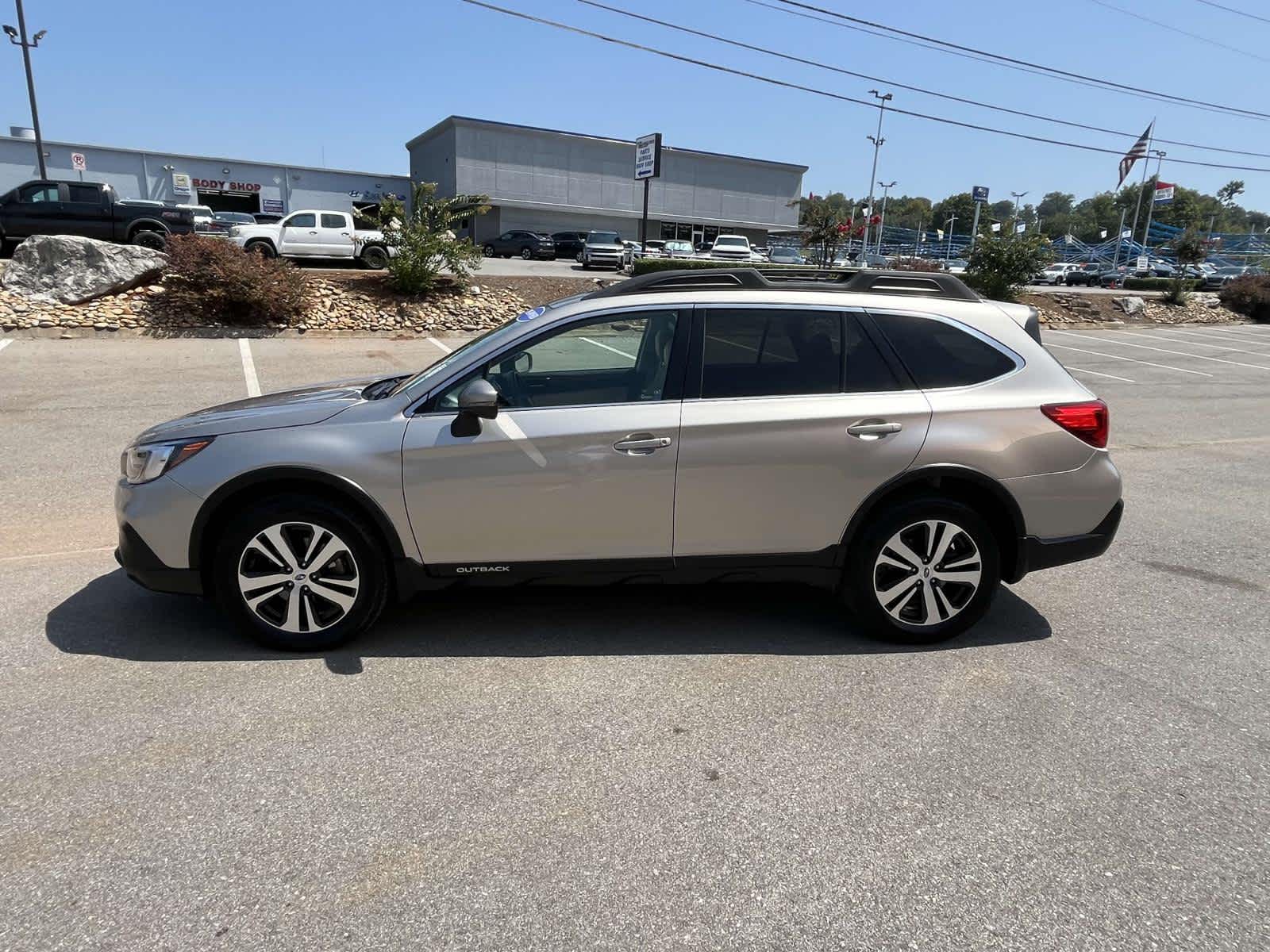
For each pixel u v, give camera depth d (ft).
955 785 9.64
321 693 11.44
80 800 9.06
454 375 12.48
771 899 7.82
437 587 12.64
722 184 200.23
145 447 12.37
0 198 61.93
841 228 101.40
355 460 11.98
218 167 164.55
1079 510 13.05
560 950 7.18
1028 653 13.15
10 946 7.07
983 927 7.51
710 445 12.27
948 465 12.55
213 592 12.68
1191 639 13.84
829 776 9.78
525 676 12.05
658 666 12.42
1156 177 185.06
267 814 8.90
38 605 14.24
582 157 181.57
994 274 88.79
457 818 8.91
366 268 78.28
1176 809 9.25
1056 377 13.21
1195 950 7.26
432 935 7.30
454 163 169.78
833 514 12.66
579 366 13.29
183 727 10.51
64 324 46.50
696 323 12.77
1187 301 107.34
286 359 43.27
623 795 9.36
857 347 12.91
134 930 7.29
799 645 13.21
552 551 12.51
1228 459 28.91
